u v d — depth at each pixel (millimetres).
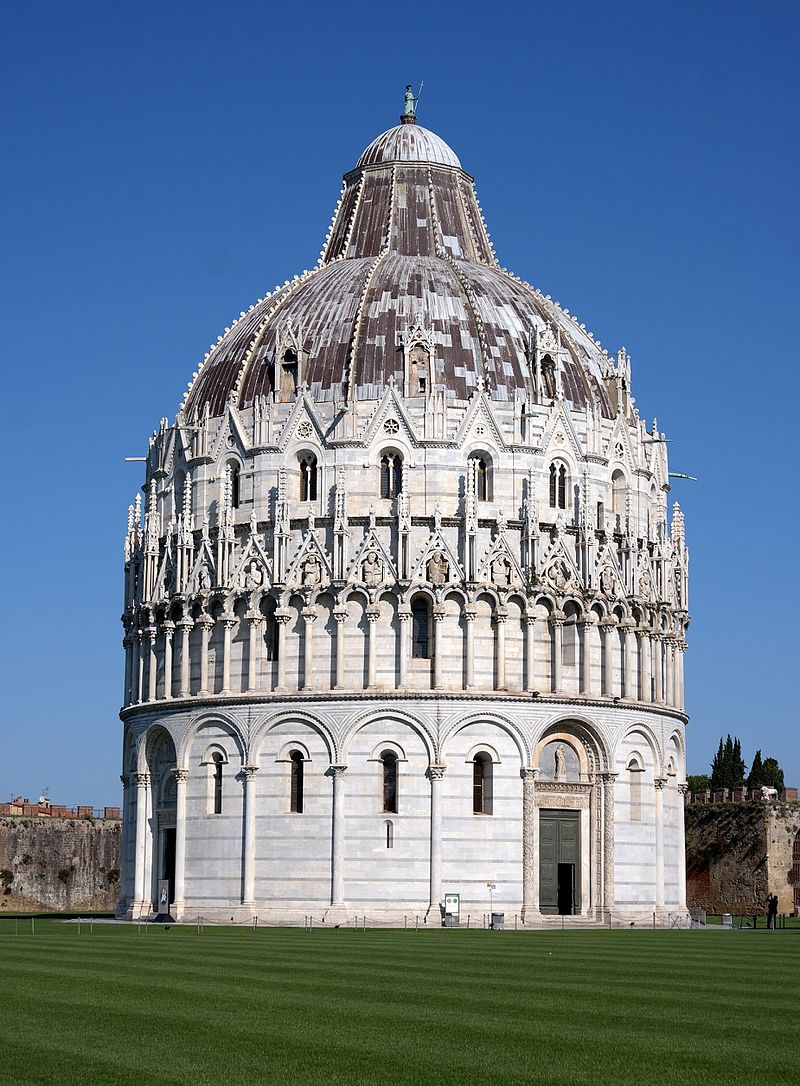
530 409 124438
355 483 122000
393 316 127500
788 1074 34125
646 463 133625
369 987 50625
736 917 147750
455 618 119312
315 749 118250
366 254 139500
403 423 122312
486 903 116125
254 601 121000
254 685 120312
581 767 122250
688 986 51656
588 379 131625
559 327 133000
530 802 118125
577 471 126250
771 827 159000
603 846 121312
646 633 127250
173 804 124312
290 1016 42656
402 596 118438
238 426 126188
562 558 122500
